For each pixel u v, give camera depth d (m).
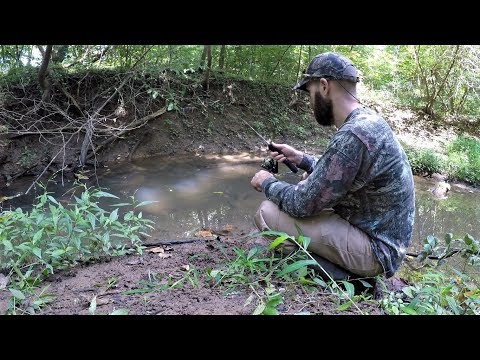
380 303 1.84
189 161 6.21
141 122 6.43
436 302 1.92
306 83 2.16
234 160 6.36
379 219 2.03
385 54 8.79
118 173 5.57
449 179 6.25
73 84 6.40
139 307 1.79
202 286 2.02
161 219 4.07
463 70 8.50
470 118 8.82
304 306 1.79
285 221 2.17
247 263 2.02
